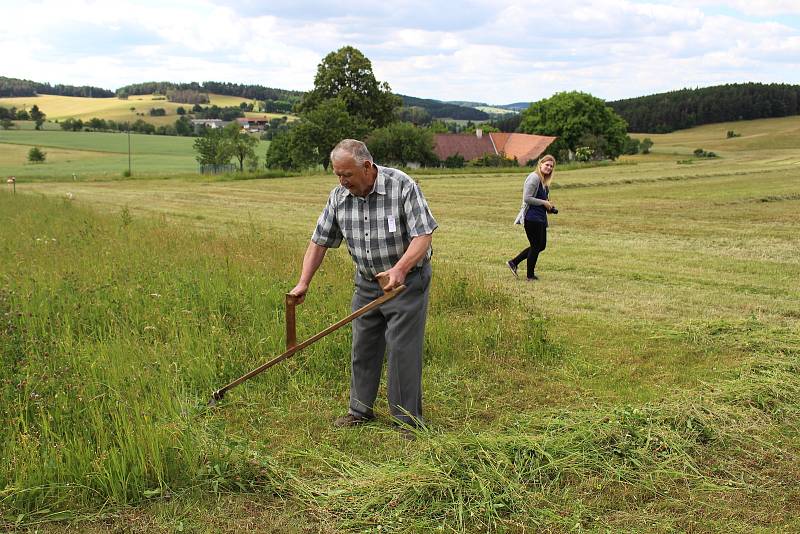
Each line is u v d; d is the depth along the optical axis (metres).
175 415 4.60
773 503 3.95
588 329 7.68
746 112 116.19
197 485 4.01
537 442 4.48
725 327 7.58
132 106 134.88
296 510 3.85
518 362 6.39
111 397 4.80
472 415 5.26
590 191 28.33
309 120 61.59
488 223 18.56
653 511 3.88
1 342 5.97
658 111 119.50
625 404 5.32
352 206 4.71
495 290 8.95
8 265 9.70
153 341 6.57
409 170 48.06
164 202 26.22
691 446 4.60
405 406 4.89
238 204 25.33
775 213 19.44
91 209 18.45
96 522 3.72
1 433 4.41
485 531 3.69
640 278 10.64
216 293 7.93
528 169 49.47
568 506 3.89
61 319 6.98
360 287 4.94
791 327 7.61
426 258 4.75
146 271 9.24
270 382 5.71
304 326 6.73
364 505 3.84
